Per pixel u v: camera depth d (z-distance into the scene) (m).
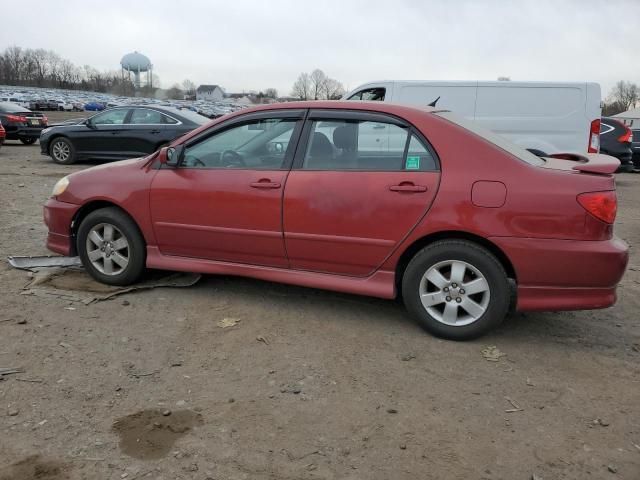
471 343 3.92
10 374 3.33
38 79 127.25
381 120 4.01
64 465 2.56
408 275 3.94
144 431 2.83
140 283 4.87
